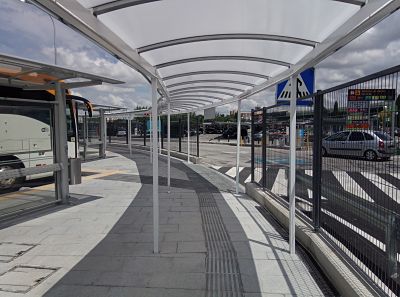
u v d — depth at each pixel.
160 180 10.54
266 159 7.24
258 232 5.23
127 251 4.48
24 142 8.41
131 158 18.39
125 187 9.28
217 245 4.68
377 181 3.09
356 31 2.63
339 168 3.90
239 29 3.91
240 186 9.46
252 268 3.92
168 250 4.50
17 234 5.25
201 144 32.94
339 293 3.29
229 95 8.68
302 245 4.60
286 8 3.21
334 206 4.09
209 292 3.38
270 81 5.49
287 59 4.86
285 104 5.79
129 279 3.68
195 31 3.95
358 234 3.50
